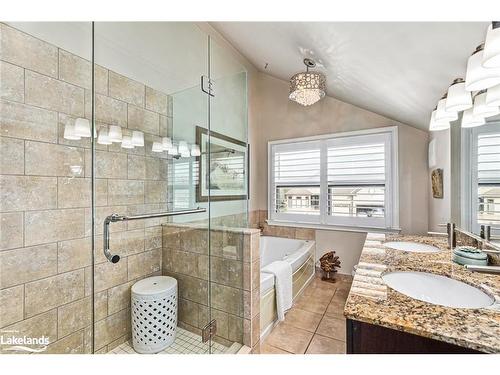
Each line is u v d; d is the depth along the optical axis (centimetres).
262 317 179
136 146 172
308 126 330
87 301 144
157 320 157
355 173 298
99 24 151
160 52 189
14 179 117
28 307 121
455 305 102
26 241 121
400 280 112
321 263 294
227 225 211
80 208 143
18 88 118
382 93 200
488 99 95
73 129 140
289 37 184
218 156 224
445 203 192
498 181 116
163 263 185
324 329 194
